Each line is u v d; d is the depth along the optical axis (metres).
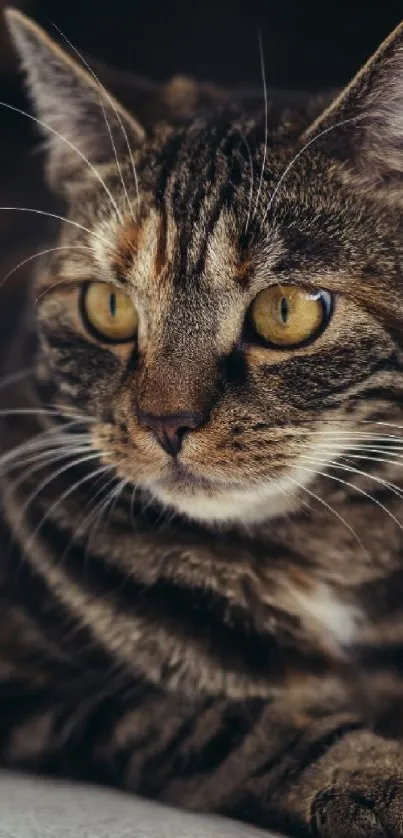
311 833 0.36
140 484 0.40
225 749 0.38
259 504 0.40
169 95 0.45
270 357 0.39
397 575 0.41
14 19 0.43
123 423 0.40
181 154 0.41
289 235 0.39
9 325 0.50
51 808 0.35
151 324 0.39
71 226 0.42
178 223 0.40
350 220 0.39
